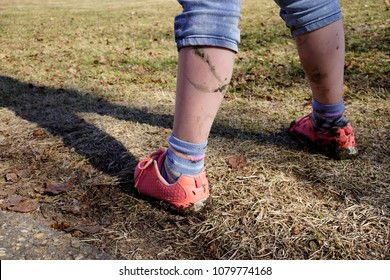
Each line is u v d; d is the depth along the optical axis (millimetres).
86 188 1756
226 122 2412
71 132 2273
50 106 2730
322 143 1965
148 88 3186
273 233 1477
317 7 1635
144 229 1519
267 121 2436
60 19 8211
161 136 2205
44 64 4059
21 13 9500
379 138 2152
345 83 3094
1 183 1815
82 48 4973
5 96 2967
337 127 1909
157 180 1581
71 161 1970
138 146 2080
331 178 1789
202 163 1554
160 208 1614
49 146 2121
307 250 1409
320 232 1477
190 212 1560
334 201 1646
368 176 1805
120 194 1708
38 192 1745
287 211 1579
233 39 1369
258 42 4941
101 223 1553
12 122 2443
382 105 2656
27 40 5703
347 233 1476
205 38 1345
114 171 1871
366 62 3621
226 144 2098
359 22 5477
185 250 1423
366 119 2414
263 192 1688
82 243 1452
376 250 1407
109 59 4285
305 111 2619
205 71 1371
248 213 1568
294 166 1880
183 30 1375
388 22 5328
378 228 1497
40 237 1480
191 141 1482
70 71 3740
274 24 6203
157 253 1410
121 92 3055
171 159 1536
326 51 1706
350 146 1932
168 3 11320
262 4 9070
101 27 6930
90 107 2699
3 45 5293
